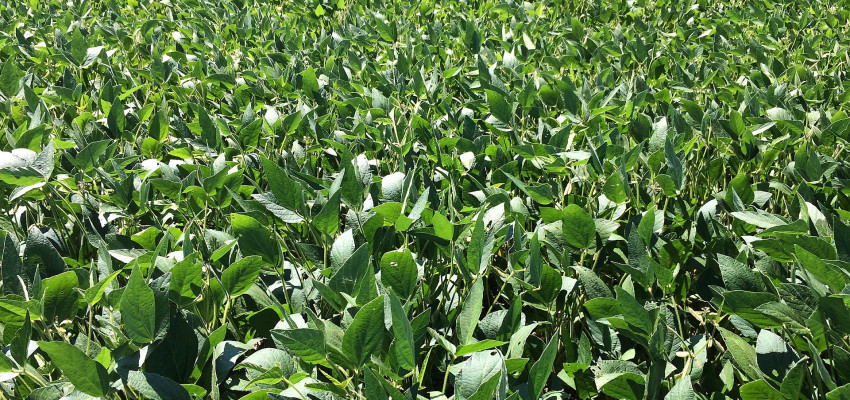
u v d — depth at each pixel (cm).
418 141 264
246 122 243
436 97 307
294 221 173
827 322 140
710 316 172
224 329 140
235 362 145
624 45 415
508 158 244
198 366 137
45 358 152
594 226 170
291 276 183
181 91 321
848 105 306
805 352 151
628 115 263
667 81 346
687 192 248
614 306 152
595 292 162
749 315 147
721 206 205
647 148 254
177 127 258
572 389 179
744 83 342
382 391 112
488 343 126
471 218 175
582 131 262
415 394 124
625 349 166
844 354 133
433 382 169
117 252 179
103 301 153
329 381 146
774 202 233
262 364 137
